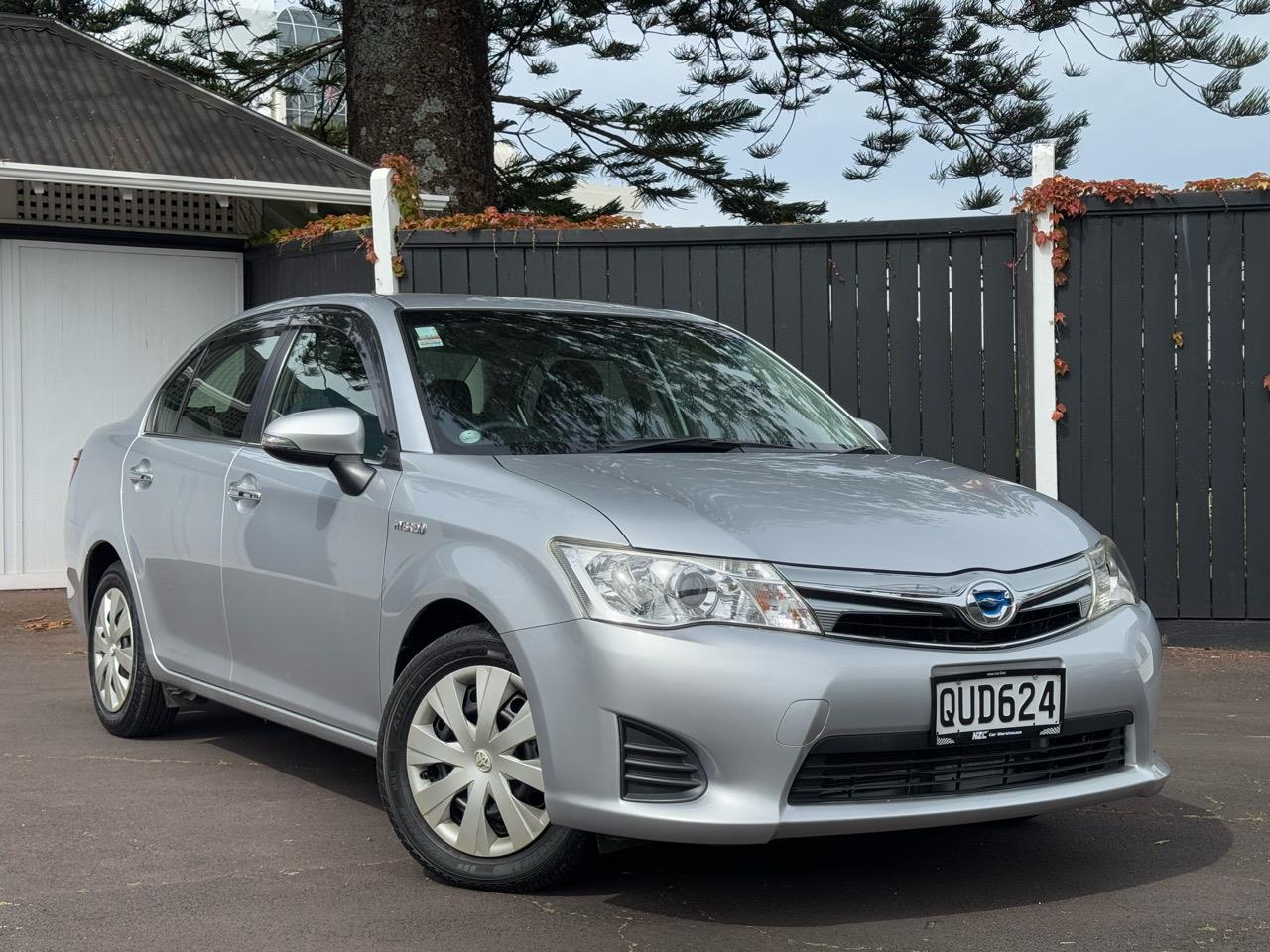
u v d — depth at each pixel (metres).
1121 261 8.39
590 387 4.67
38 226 10.69
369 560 4.20
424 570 3.96
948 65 18.30
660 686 3.44
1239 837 4.55
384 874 4.04
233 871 4.06
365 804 4.81
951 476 4.44
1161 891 3.97
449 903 3.78
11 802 4.80
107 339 10.98
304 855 4.22
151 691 5.62
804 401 5.21
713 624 3.48
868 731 3.49
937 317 8.72
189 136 11.23
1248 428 8.28
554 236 9.17
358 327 4.79
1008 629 3.71
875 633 3.55
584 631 3.54
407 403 4.37
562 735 3.57
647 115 19.28
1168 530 8.38
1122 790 3.88
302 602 4.50
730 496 3.84
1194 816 4.82
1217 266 8.29
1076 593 3.89
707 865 4.15
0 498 10.61
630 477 3.94
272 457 4.80
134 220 11.14
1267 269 8.23
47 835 4.42
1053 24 17.16
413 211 9.39
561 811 3.59
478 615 4.00
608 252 9.15
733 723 3.42
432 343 4.62
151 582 5.44
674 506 3.71
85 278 10.90
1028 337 8.48
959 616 3.62
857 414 8.85
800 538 3.64
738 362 5.26
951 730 3.56
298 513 4.56
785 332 8.93
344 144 21.08
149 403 5.89
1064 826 4.68
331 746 5.70
